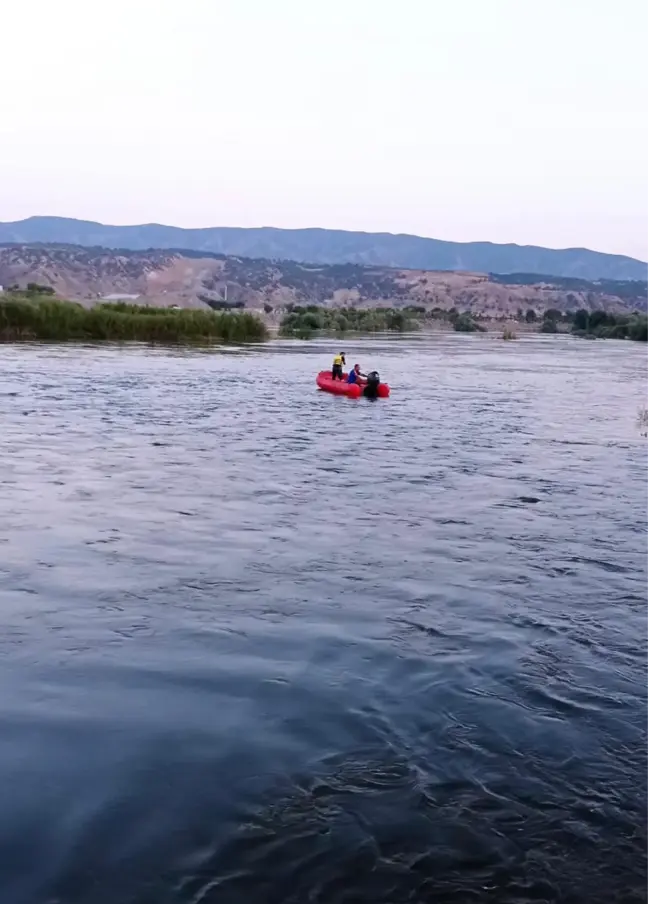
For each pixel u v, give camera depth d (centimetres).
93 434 2069
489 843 538
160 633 843
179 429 2211
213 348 5497
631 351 7325
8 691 710
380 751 639
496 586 1021
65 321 5631
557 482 1664
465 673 777
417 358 5591
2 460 1689
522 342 8644
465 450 2038
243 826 545
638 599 988
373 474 1697
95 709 686
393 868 513
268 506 1387
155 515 1296
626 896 495
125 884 490
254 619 890
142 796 571
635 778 614
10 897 476
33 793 570
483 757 634
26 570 1014
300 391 3259
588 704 723
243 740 647
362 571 1062
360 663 790
